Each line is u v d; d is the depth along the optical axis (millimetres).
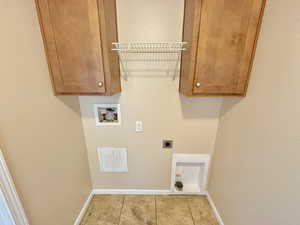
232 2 1031
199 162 1827
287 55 842
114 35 1287
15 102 865
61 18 1060
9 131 824
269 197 954
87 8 1035
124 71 1476
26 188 932
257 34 1084
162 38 1364
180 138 1726
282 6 878
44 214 1094
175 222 1644
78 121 1587
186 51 1266
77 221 1570
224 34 1097
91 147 1772
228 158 1453
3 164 778
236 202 1319
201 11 1050
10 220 841
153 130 1692
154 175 1892
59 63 1157
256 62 1106
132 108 1607
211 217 1698
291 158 802
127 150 1779
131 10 1299
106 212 1742
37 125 1028
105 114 1639
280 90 883
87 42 1112
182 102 1581
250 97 1161
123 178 1913
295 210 781
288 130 822
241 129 1257
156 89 1537
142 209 1778
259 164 1045
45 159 1104
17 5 888
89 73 1188
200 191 1955
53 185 1195
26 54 952
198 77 1202
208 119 1649
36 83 1030
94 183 1939
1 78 787
